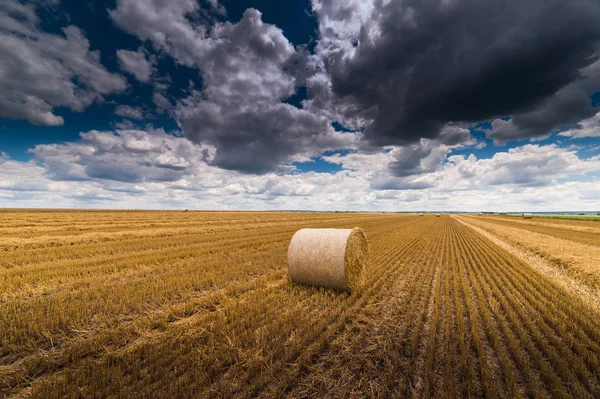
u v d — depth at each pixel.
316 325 5.58
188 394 3.58
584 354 4.55
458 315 6.06
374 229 28.45
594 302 7.11
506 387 3.84
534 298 7.08
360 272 8.84
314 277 8.32
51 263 10.69
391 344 4.98
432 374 4.07
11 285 7.83
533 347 4.66
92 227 22.69
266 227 27.64
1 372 4.11
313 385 3.90
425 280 9.27
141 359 4.55
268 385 3.87
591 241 19.67
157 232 20.56
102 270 9.89
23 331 5.17
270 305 6.73
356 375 4.13
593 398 3.60
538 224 40.06
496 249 16.20
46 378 4.02
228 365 4.30
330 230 8.77
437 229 31.00
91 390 3.63
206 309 6.62
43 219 28.20
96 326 5.59
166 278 8.84
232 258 12.21
